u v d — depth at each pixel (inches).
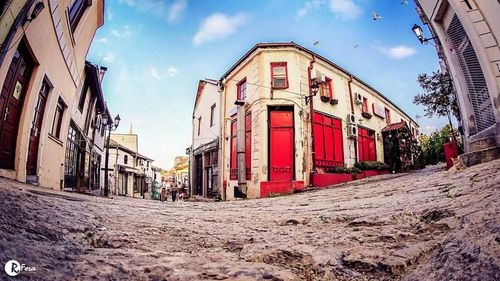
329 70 603.2
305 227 126.4
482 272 47.4
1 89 198.7
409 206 134.6
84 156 527.2
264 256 82.3
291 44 530.6
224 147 625.9
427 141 1035.3
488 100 255.9
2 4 171.6
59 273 59.2
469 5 250.4
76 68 382.3
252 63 552.4
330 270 69.0
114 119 624.4
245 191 515.5
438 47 349.4
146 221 149.3
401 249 72.8
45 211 118.4
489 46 238.1
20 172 245.0
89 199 244.8
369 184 374.9
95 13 399.5
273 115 516.1
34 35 233.3
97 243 94.5
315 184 492.1
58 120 368.2
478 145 249.0
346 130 615.8
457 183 168.6
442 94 495.5
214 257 82.4
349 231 104.6
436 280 52.0
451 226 81.0
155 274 65.1
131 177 1337.4
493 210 76.3
